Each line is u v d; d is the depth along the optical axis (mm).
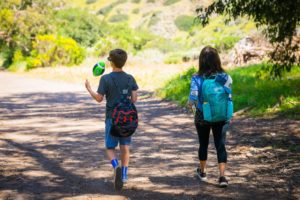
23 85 23703
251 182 5922
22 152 7832
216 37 49250
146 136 9383
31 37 43438
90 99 16781
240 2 11656
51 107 14484
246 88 13969
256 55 22750
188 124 10727
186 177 6246
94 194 5504
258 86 13938
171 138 9117
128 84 5445
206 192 5555
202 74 5539
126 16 95812
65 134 9641
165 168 6754
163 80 21328
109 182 6027
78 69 32844
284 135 8641
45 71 33625
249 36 23297
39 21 43812
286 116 10430
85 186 5844
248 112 11477
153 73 25078
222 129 5648
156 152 7859
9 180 6066
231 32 48250
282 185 5746
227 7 11797
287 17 11469
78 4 109812
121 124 5273
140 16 95250
